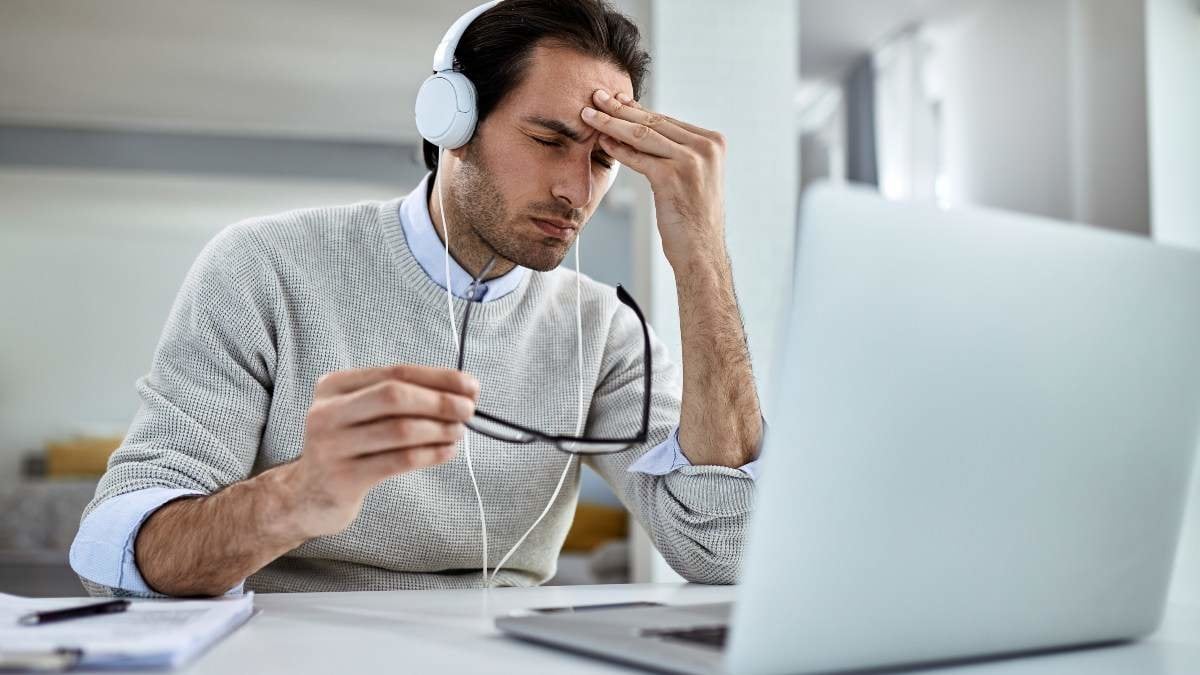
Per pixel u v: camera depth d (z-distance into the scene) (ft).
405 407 2.28
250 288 3.77
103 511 2.98
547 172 3.65
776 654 1.60
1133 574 2.11
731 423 3.60
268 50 16.62
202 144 20.80
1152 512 2.11
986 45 14.53
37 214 22.84
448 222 3.94
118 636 1.92
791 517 1.58
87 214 22.94
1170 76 10.81
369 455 2.38
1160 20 10.85
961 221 1.69
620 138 3.66
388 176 21.42
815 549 1.61
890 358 1.63
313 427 2.39
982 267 1.72
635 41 3.92
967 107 15.25
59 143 20.27
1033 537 1.90
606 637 1.86
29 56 16.83
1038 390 1.84
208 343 3.61
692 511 3.57
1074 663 1.98
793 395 1.55
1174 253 2.03
